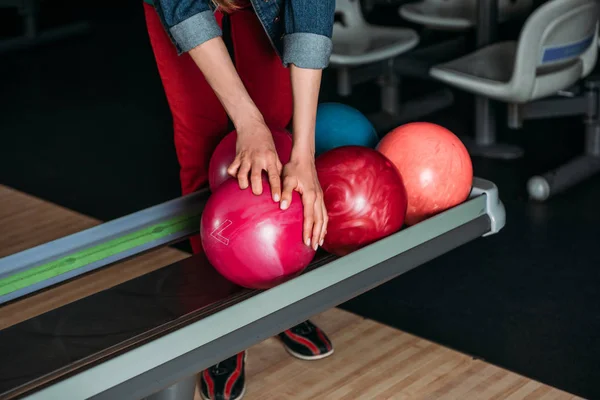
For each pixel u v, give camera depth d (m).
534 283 2.88
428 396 2.20
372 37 4.15
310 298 1.64
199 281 1.81
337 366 2.34
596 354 2.47
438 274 2.96
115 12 6.70
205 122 2.22
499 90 3.46
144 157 4.14
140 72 5.41
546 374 2.38
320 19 1.67
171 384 1.48
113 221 1.92
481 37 3.98
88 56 5.73
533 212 3.39
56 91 5.09
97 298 1.77
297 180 1.63
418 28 5.91
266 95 2.25
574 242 3.14
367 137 2.10
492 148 3.96
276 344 2.46
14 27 6.43
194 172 2.30
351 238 1.78
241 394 2.21
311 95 1.70
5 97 5.00
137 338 1.61
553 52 3.39
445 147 1.98
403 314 2.72
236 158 1.68
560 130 4.21
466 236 1.93
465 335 2.59
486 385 2.24
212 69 1.72
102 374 1.43
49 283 1.80
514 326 2.63
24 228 3.21
